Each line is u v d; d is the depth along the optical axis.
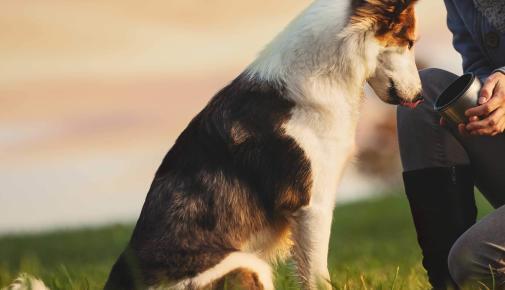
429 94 5.23
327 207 5.03
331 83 5.03
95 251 16.92
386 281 5.87
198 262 4.75
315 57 5.02
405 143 5.31
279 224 5.13
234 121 5.01
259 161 4.96
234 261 4.77
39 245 18.34
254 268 4.80
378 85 5.21
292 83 5.00
